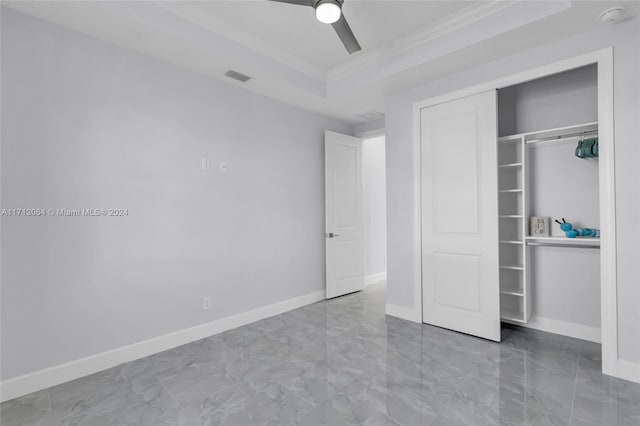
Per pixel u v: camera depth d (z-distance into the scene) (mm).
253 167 3477
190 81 2947
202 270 3018
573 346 2697
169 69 2807
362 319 3457
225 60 2760
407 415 1796
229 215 3248
